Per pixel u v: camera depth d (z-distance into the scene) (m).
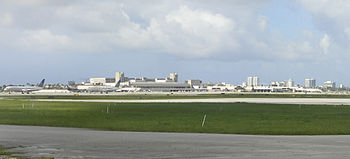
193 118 45.44
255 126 36.97
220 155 20.02
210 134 30.56
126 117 46.66
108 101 93.44
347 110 63.84
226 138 27.73
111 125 37.19
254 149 22.17
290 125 38.06
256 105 77.25
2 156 19.08
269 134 31.09
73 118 44.97
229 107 69.31
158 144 24.09
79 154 19.97
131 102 88.12
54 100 97.94
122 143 24.44
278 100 109.81
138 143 24.52
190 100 103.94
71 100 99.12
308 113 55.94
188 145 23.72
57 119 43.50
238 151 21.39
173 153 20.55
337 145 24.16
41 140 25.64
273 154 20.41
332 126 37.44
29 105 71.88
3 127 35.22
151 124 38.34
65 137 27.45
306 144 24.55
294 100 110.81
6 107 65.44
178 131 32.75
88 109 61.22
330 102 97.31
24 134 29.27
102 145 23.44
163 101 95.69
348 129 34.94
